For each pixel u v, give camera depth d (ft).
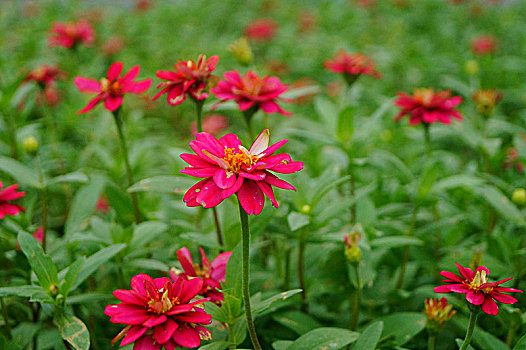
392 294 2.46
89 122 4.28
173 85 2.30
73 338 2.00
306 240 2.33
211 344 2.00
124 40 6.81
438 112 2.66
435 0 8.71
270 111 2.36
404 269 2.56
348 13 8.46
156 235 2.48
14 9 7.70
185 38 7.41
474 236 2.80
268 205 2.26
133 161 3.17
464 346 1.93
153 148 4.33
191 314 1.79
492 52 5.89
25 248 2.05
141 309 1.79
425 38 7.48
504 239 2.50
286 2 9.58
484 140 3.00
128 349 2.12
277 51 6.64
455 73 5.90
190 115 5.21
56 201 3.56
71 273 2.05
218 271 2.13
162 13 8.64
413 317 2.23
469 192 2.89
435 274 2.57
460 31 7.91
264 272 2.45
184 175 2.70
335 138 2.79
